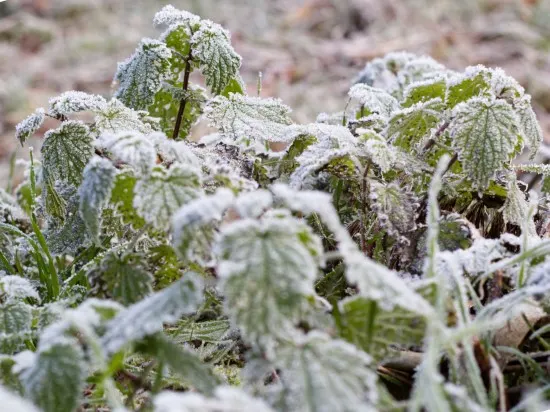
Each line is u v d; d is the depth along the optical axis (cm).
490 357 67
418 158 76
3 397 58
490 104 74
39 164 88
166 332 76
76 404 62
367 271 62
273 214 65
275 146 123
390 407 63
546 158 94
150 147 69
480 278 70
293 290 62
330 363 62
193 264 71
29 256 83
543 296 67
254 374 63
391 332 65
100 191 68
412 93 80
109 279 69
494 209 78
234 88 83
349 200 79
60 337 63
